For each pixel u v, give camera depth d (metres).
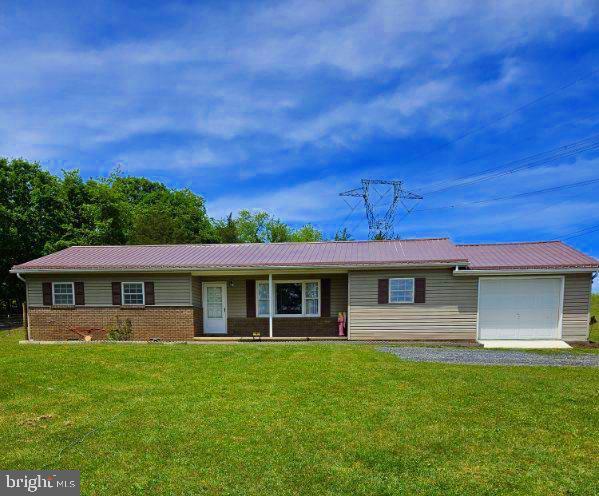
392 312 14.05
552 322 13.56
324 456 4.40
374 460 4.30
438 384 7.15
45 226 25.23
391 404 6.11
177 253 16.89
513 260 14.20
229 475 3.99
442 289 13.84
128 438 4.88
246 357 9.82
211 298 16.58
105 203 27.23
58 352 10.59
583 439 4.86
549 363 9.31
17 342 14.93
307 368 8.53
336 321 15.92
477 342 13.35
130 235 30.55
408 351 11.01
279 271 14.86
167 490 3.71
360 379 7.55
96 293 15.36
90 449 4.59
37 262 15.80
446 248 15.59
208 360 9.44
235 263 14.83
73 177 26.66
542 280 13.56
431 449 4.58
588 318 13.24
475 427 5.21
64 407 6.05
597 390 6.77
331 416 5.61
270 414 5.69
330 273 15.70
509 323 13.72
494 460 4.32
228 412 5.78
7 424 5.37
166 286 15.16
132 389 7.00
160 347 11.60
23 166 25.45
